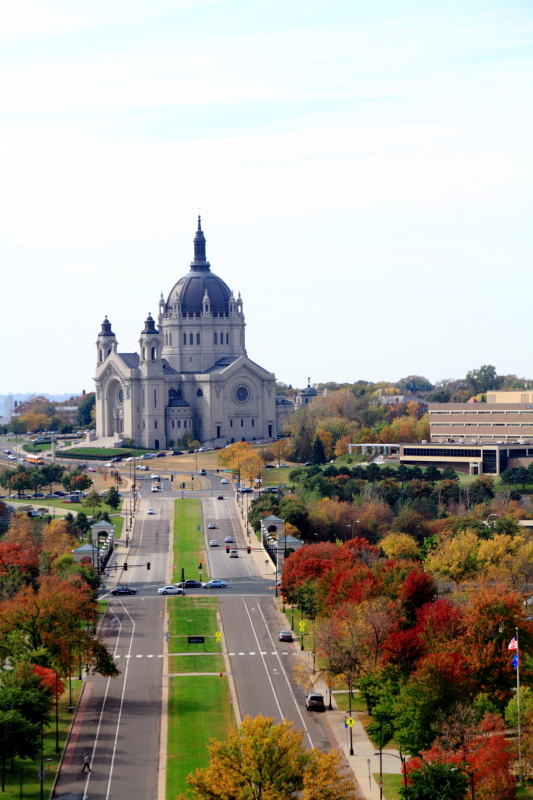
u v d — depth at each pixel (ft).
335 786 417.08
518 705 493.36
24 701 505.25
